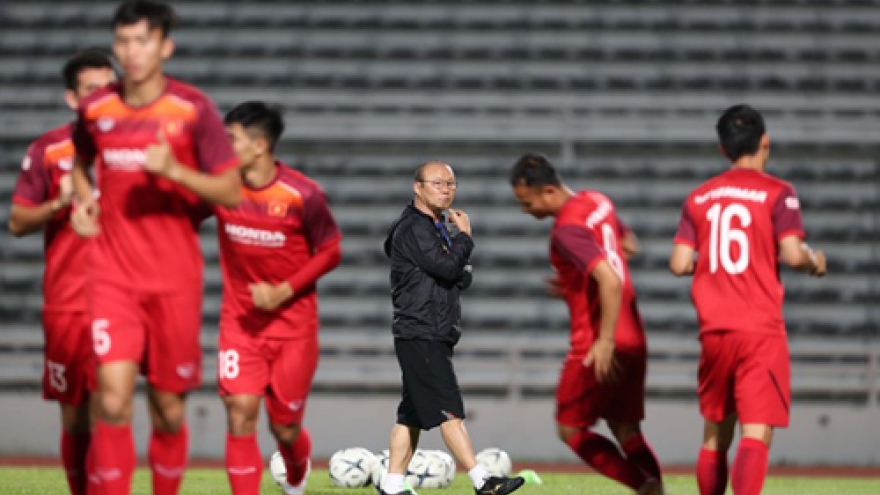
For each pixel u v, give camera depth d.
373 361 59.47
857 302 68.50
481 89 77.25
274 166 24.39
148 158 18.70
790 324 67.50
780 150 73.44
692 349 57.75
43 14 81.19
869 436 57.97
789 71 78.00
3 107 76.44
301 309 25.02
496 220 71.31
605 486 39.06
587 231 23.75
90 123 20.06
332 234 24.62
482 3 81.62
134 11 19.34
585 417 24.83
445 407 28.36
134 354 20.19
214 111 20.14
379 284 69.38
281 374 25.14
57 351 24.16
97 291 20.22
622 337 24.36
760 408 23.72
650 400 64.06
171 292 20.31
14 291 69.19
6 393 61.75
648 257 69.81
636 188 72.31
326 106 75.44
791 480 46.88
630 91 76.94
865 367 58.25
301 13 81.19
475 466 28.67
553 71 78.25
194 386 20.89
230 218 24.20
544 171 24.48
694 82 77.44
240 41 79.81
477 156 74.06
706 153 73.81
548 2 81.56
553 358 67.00
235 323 25.03
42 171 23.89
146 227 20.17
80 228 19.52
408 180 73.25
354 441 58.47
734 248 24.09
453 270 28.19
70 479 25.00
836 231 70.69
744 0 81.31
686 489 39.41
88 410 24.62
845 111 76.06
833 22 80.31
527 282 69.50
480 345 58.38
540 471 51.25
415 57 79.00
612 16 80.81
